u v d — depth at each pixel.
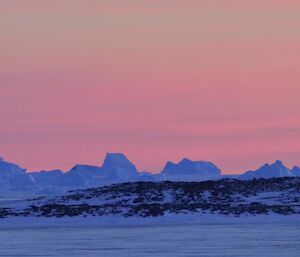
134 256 196.25
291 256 196.25
